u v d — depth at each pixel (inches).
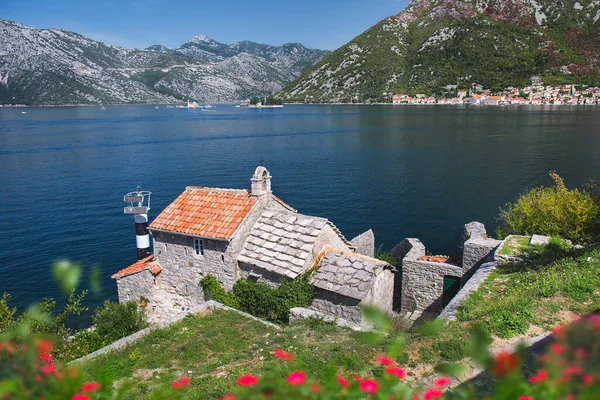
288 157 3410.4
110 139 4665.4
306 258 814.5
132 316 810.2
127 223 1795.0
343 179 2588.6
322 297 788.0
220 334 649.6
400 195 2204.7
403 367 423.2
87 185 2449.6
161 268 935.7
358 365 440.5
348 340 536.7
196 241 882.8
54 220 1827.0
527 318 479.5
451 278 869.2
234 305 831.7
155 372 529.7
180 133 5310.0
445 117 6771.7
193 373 513.0
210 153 3649.1
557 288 541.3
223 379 472.1
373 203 2074.3
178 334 653.3
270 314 788.0
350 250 980.6
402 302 927.0
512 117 6328.7
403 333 498.6
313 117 7834.6
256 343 595.8
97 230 1712.6
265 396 173.3
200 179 2603.3
